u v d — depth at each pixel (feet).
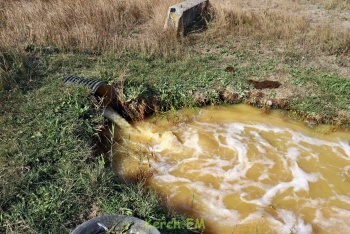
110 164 18.52
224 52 28.22
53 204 14.26
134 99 22.12
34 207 14.19
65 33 27.94
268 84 24.20
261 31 31.35
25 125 18.49
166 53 26.78
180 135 21.18
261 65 26.50
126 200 14.85
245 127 21.86
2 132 17.94
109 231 12.90
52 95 20.95
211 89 23.71
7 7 32.19
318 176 18.70
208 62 26.78
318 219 16.48
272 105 23.27
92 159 17.39
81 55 26.30
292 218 16.44
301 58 27.50
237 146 20.39
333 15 35.42
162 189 17.57
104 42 27.48
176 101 23.08
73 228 13.76
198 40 29.81
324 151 20.25
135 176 18.19
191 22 31.42
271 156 19.80
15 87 21.62
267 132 21.52
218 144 20.56
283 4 37.50
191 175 18.48
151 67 25.52
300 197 17.53
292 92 23.59
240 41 30.01
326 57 27.81
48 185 15.40
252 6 36.94
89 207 14.66
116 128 21.07
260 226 15.96
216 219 16.16
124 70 24.07
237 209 16.74
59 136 17.89
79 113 19.58
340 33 30.42
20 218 13.74
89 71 24.29
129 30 31.01
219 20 32.09
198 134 21.24
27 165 16.14
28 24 28.76
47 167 16.11
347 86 23.97
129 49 27.53
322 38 29.73
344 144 20.76
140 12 33.81
